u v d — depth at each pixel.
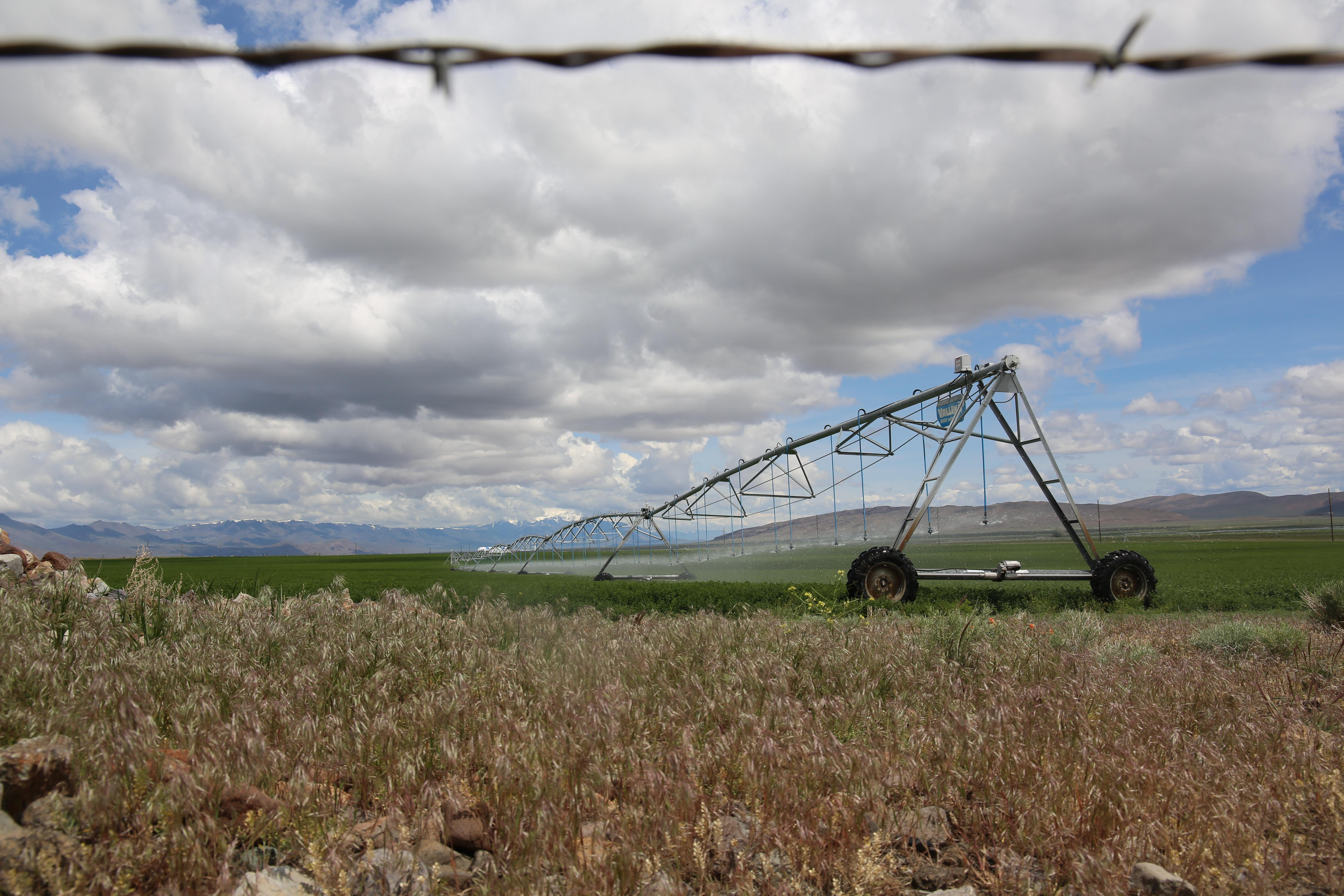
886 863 3.31
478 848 3.37
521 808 3.46
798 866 3.21
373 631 7.38
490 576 33.69
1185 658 8.01
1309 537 123.69
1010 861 3.32
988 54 1.23
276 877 2.97
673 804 3.43
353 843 3.33
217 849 3.11
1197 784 3.90
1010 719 4.62
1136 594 18.09
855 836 3.37
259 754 3.76
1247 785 4.07
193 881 2.92
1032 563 40.50
